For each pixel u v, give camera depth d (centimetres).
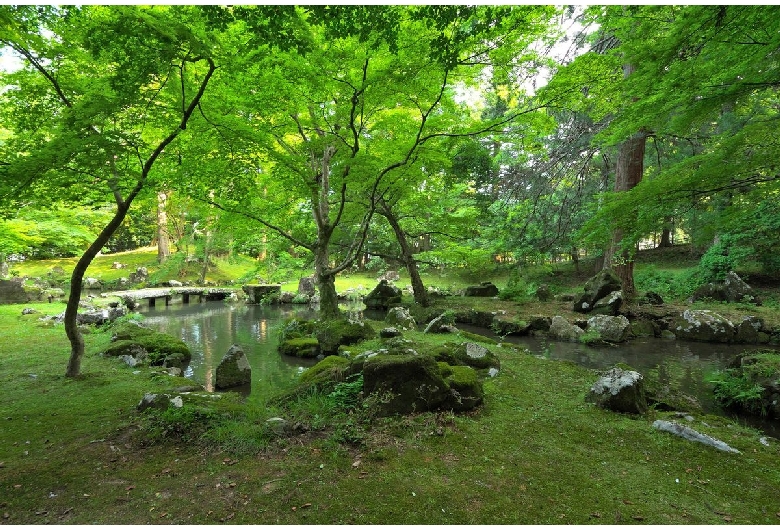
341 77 754
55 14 504
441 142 942
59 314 1272
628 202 603
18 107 586
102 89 552
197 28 491
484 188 1852
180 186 733
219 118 646
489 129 800
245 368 719
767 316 1125
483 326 1297
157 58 457
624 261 1292
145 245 3425
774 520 270
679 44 478
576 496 296
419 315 1403
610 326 1088
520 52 695
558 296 1555
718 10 425
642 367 838
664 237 2361
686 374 785
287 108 826
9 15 461
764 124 492
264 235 1520
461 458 348
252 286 2070
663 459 358
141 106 546
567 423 432
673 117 584
